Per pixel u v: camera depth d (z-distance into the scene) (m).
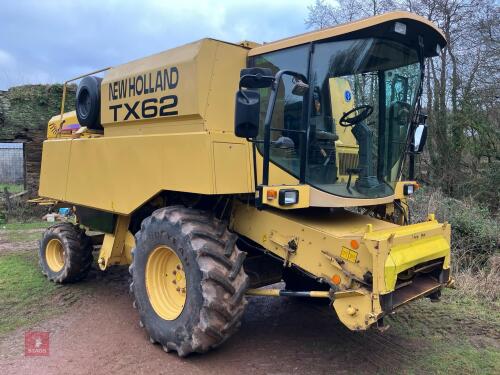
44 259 6.43
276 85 3.48
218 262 3.71
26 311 5.12
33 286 6.02
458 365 3.88
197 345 3.70
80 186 5.35
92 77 5.39
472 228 6.87
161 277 4.25
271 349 4.17
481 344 4.31
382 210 4.70
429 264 3.82
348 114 3.96
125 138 4.58
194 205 4.35
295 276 5.09
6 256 7.82
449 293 5.61
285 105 3.89
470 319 4.89
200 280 3.65
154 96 4.36
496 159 11.44
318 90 3.74
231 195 4.27
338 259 3.46
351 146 4.04
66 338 4.40
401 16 3.66
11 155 21.31
